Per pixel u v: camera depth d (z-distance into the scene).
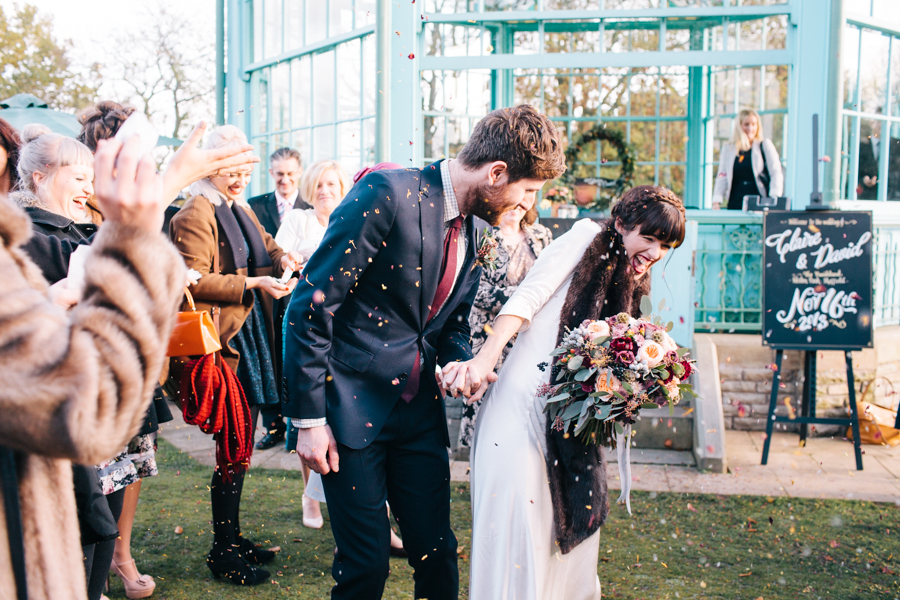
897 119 6.01
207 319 2.39
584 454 2.12
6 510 0.91
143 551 3.06
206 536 3.22
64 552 0.99
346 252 1.85
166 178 0.96
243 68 7.77
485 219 2.05
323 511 3.60
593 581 2.21
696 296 5.57
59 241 2.04
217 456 2.55
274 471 4.17
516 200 1.99
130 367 0.84
